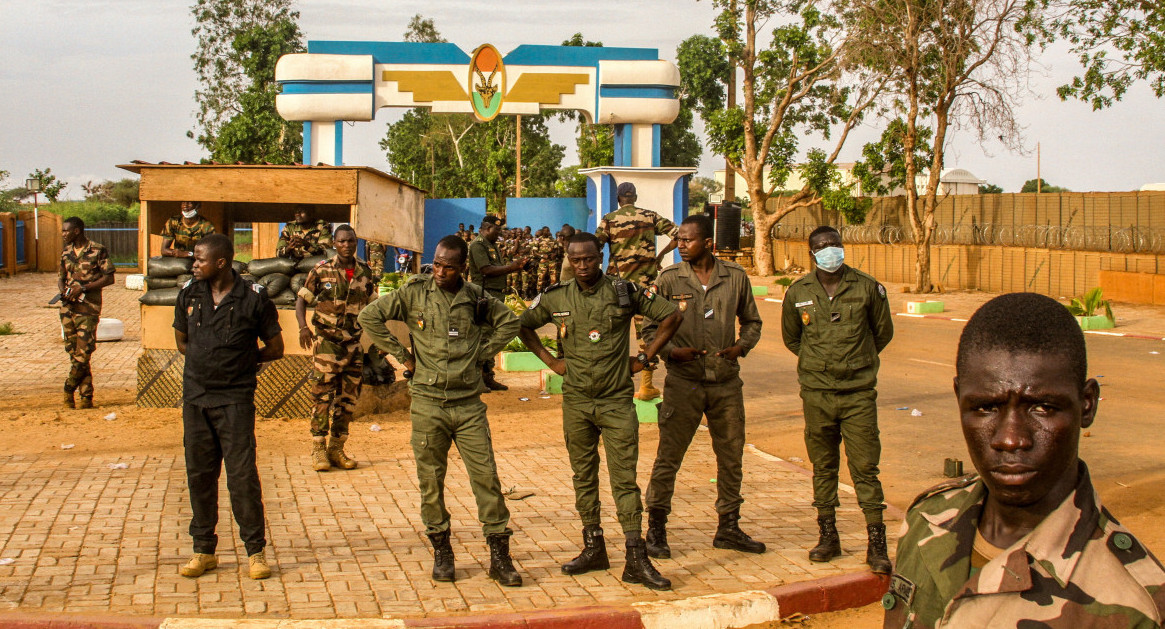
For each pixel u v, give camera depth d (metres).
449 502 7.27
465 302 5.57
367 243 11.42
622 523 5.55
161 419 9.99
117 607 4.97
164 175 10.61
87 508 6.78
